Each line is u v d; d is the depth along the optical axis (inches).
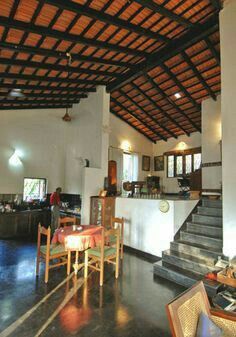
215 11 182.2
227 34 157.6
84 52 203.2
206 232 183.0
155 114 382.6
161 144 465.4
